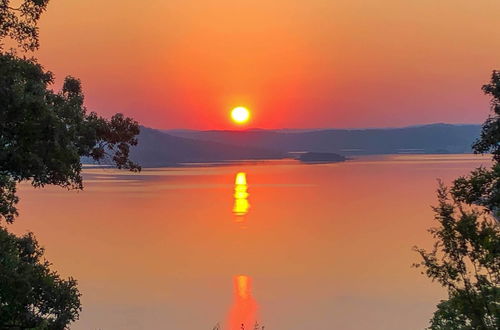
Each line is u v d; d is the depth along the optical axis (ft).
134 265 556.92
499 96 63.82
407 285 484.33
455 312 55.77
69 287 61.52
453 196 49.52
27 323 55.26
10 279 51.13
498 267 46.70
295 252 629.10
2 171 52.54
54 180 57.00
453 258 47.98
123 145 86.79
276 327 376.27
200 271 542.16
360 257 598.75
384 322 387.75
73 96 73.82
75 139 66.03
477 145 65.51
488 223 46.47
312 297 455.63
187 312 411.13
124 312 402.52
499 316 46.03
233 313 409.90
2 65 49.14
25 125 47.29
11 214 61.16
